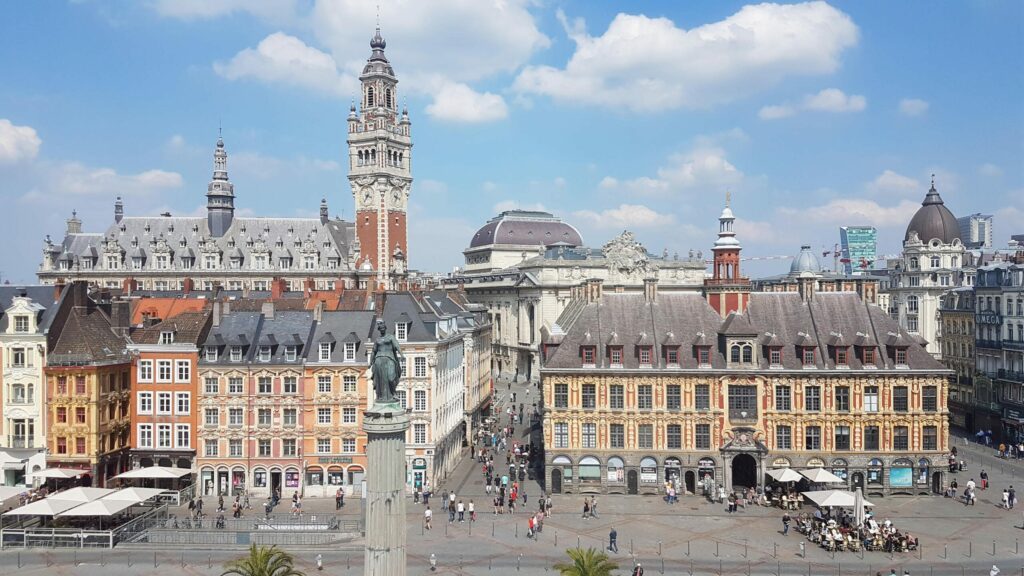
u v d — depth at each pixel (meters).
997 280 113.38
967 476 88.81
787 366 81.06
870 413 80.19
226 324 87.56
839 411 80.44
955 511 74.94
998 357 112.25
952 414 126.00
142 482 83.62
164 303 109.00
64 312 84.94
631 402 81.88
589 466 82.44
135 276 197.38
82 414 81.00
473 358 116.69
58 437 80.94
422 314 88.31
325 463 82.94
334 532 67.06
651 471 82.00
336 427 83.00
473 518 73.44
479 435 115.00
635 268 193.38
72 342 82.50
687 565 60.16
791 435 80.81
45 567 59.69
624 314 86.56
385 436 40.19
